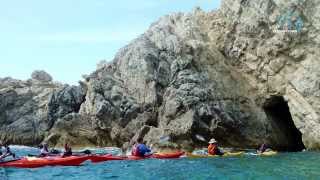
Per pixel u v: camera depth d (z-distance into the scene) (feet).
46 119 182.60
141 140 144.77
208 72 161.17
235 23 167.43
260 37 160.15
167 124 148.25
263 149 131.95
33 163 96.84
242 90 162.20
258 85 163.53
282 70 156.66
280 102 163.94
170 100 150.41
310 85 147.64
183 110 147.23
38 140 181.57
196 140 143.02
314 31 147.84
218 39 174.70
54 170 92.17
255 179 77.92
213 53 170.09
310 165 98.78
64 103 180.65
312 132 148.56
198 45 168.86
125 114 160.66
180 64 157.79
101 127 163.43
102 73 175.83
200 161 108.88
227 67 167.12
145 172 88.89
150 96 158.61
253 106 159.84
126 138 158.81
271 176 81.46
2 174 85.97
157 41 172.04
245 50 165.37
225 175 83.30
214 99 152.46
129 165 100.73
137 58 165.99
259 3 158.81
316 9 147.33
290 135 167.02
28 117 187.73
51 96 182.39
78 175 85.25
